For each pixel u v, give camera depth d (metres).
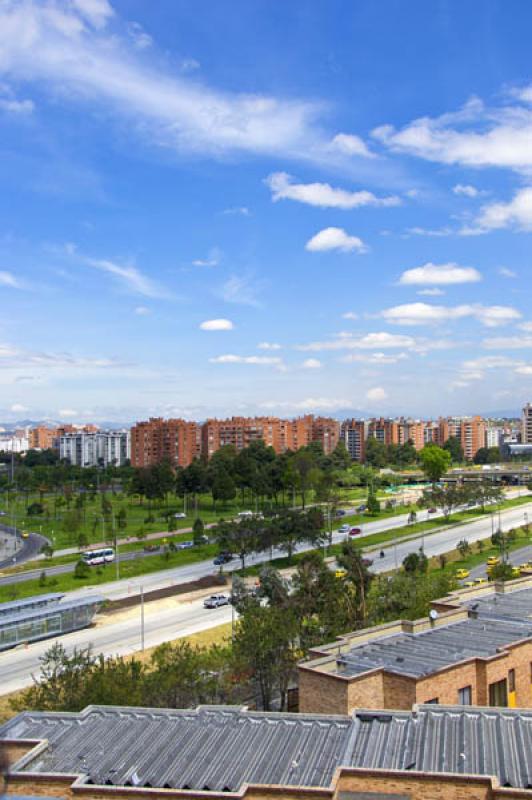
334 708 34.19
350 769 23.42
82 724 29.25
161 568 118.69
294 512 125.06
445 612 46.38
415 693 33.47
